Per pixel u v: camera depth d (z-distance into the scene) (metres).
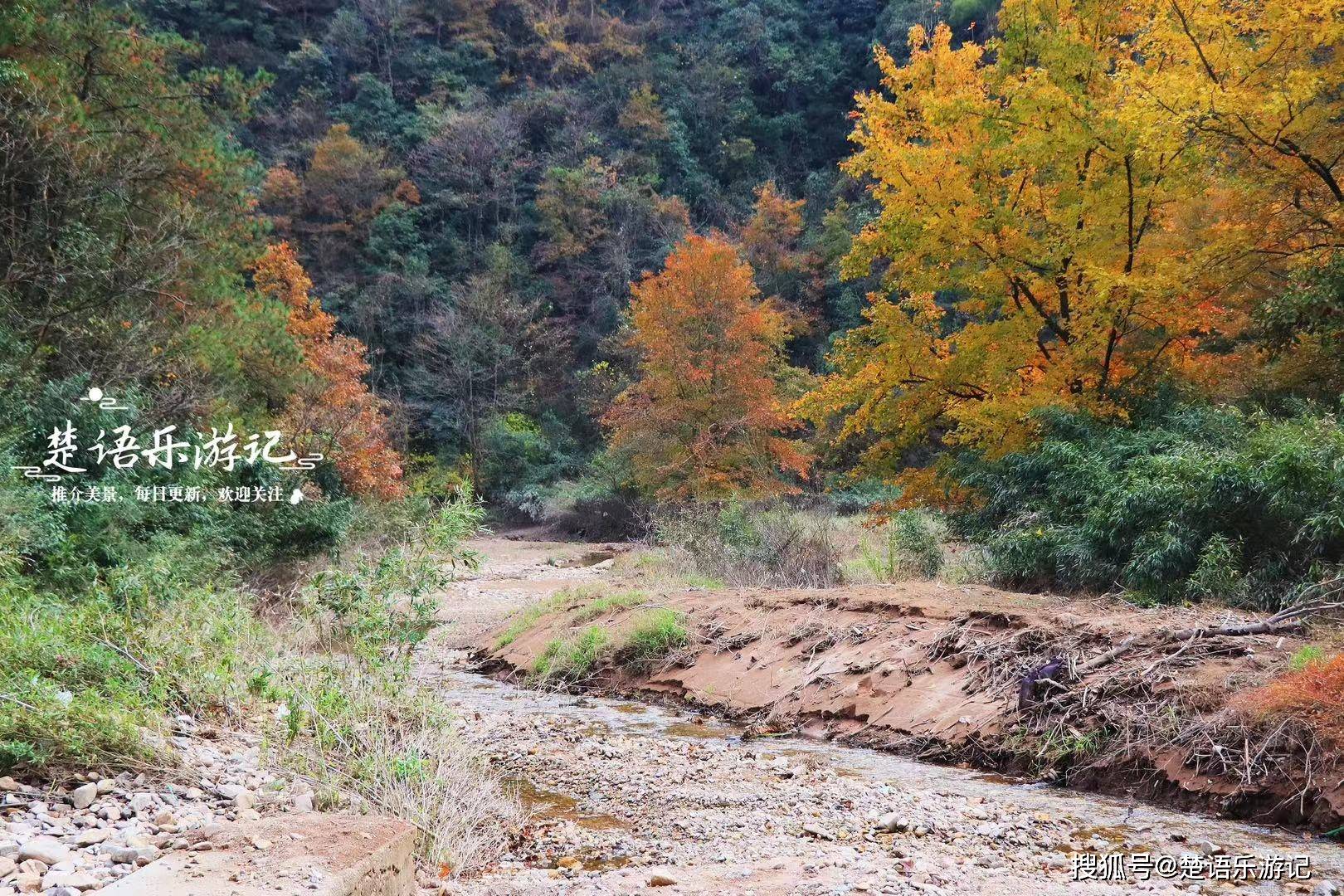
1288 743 5.79
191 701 5.89
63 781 4.39
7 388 10.92
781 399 32.81
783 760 7.43
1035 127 13.09
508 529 40.31
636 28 69.00
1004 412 13.55
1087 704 7.02
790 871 4.53
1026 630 8.20
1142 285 12.32
